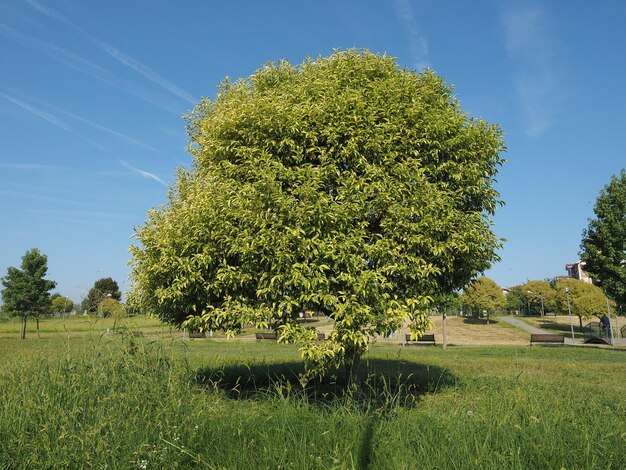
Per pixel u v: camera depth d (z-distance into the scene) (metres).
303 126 7.29
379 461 4.14
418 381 10.64
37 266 31.08
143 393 4.82
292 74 8.64
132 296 8.44
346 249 6.51
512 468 3.84
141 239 7.96
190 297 7.66
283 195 6.63
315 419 4.80
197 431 4.50
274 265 6.44
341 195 6.80
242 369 11.58
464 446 4.12
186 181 9.00
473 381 10.68
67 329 6.73
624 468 3.95
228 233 6.95
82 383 4.94
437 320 62.53
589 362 16.62
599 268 24.33
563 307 48.75
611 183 24.44
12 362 6.39
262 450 4.21
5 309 30.31
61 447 4.03
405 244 7.07
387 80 7.95
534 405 5.42
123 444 4.10
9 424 4.34
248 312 6.88
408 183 7.05
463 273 8.52
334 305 6.48
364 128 7.40
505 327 53.53
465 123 8.02
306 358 6.95
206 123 8.49
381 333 6.94
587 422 5.00
